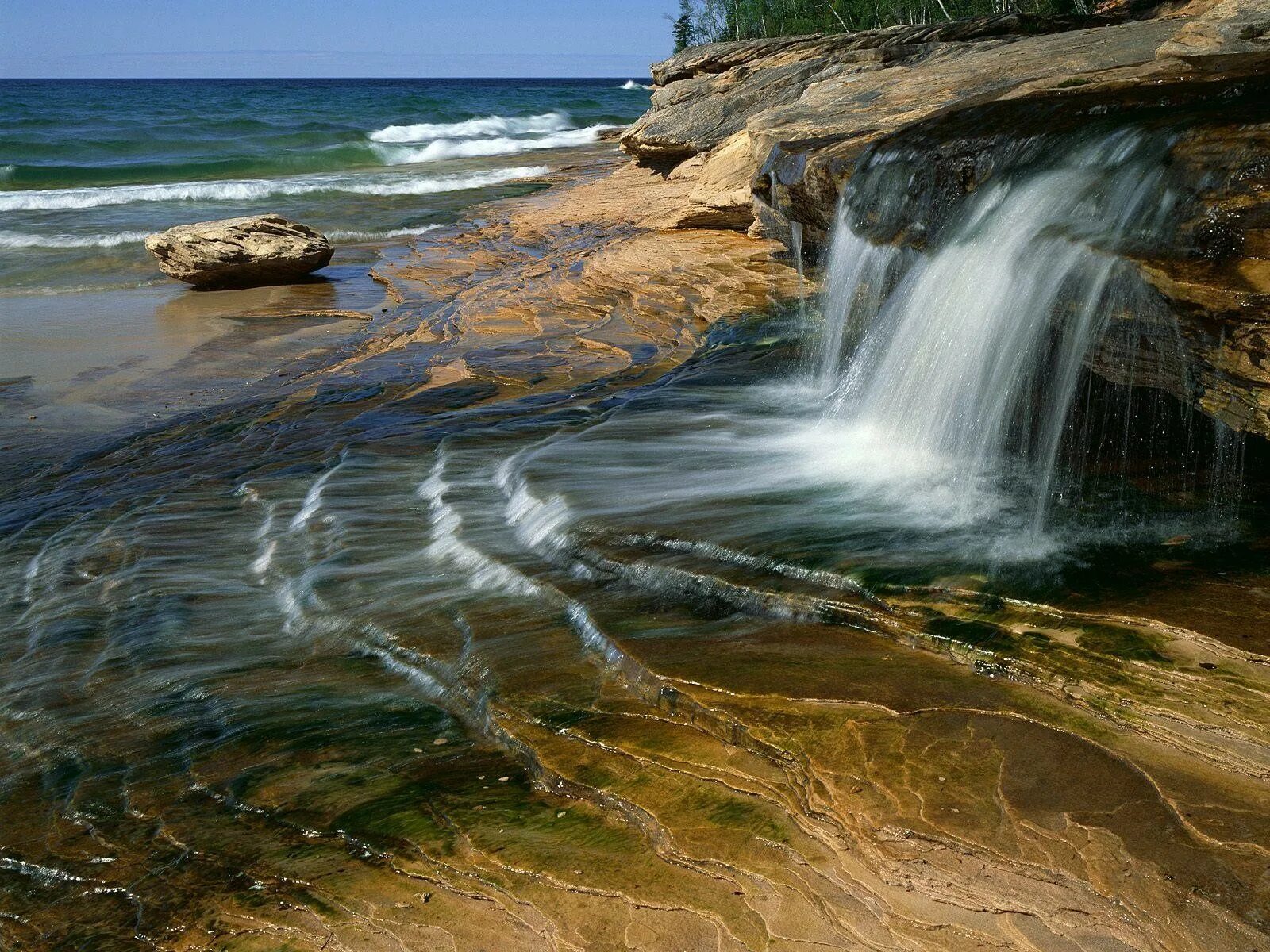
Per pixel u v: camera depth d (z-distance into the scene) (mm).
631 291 13500
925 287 7363
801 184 10445
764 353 9961
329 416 9906
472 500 6977
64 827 4105
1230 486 5793
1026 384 6289
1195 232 5316
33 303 17672
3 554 7395
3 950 3521
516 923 3363
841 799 3605
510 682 4578
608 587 5414
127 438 10227
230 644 5598
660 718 4227
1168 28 12727
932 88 12664
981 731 3867
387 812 3908
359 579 6004
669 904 3361
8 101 96438
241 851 3807
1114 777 3580
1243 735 3627
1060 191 6477
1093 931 3053
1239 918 2996
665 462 7098
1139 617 4344
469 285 17344
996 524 5531
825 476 6621
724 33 68562
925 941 3104
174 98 109562
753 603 4988
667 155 26469
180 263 18797
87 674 5395
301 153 45062
